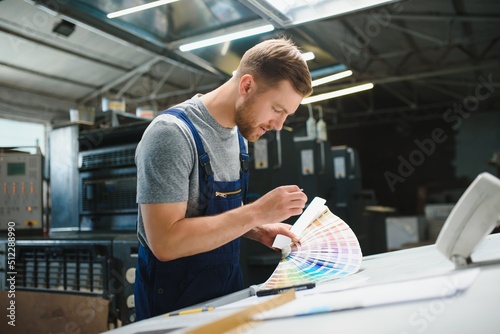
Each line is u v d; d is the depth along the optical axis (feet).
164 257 3.40
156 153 3.48
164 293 3.88
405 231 23.25
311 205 4.26
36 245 7.06
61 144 9.42
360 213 13.96
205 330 1.88
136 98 23.40
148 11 8.30
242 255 7.87
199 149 3.75
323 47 9.52
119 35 9.68
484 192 2.42
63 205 9.34
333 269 3.45
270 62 3.57
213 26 8.70
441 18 16.10
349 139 36.06
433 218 23.44
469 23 17.15
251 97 3.65
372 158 35.42
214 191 3.89
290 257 3.73
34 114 19.76
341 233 3.85
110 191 8.57
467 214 2.47
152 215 3.41
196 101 4.04
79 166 9.00
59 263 6.91
